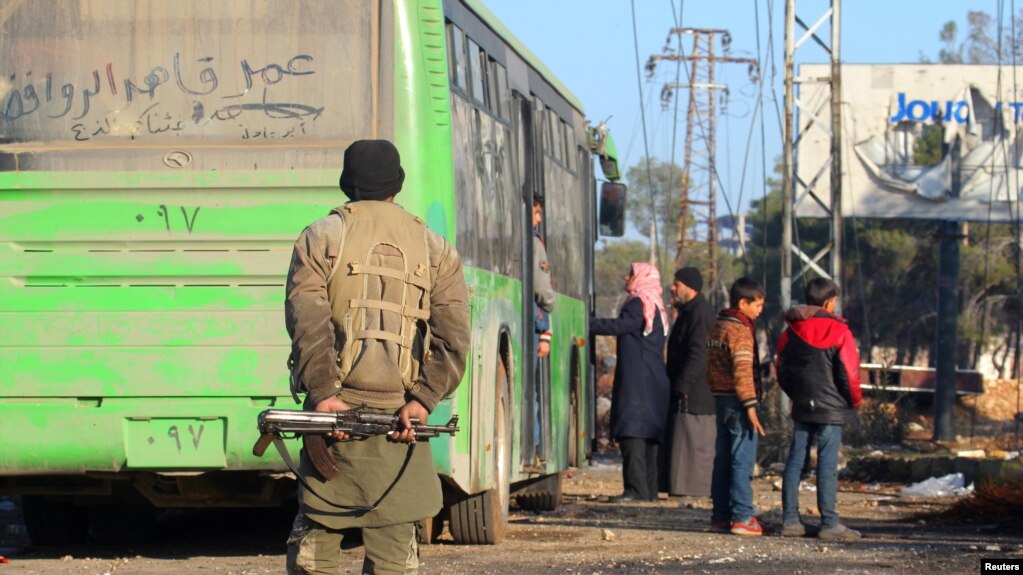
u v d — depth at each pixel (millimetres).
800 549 17531
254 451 8898
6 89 15062
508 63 20312
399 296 9039
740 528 19875
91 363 14641
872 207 62094
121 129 14953
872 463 33812
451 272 9273
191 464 14609
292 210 14734
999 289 108000
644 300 26312
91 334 14664
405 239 9148
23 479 15906
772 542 18688
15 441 14664
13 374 14680
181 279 14703
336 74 14922
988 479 23562
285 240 14703
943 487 29266
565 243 25391
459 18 16906
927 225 110688
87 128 14961
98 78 15008
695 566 15523
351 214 9148
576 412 26438
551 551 17328
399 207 9320
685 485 25078
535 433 21328
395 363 8977
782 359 19797
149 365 14617
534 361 20953
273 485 15867
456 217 15875
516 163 20578
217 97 14945
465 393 16391
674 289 25391
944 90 62094
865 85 62156
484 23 18609
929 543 18422
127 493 16969
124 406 14633
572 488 31484
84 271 14711
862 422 45938
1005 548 17516
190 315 14656
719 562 15906
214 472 15484
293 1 15000
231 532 20031
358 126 14859
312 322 8789
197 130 14922
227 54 14977
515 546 18047
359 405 8906
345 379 8922
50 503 17906
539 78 23203
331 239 9023
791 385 19594
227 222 14711
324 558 9078
